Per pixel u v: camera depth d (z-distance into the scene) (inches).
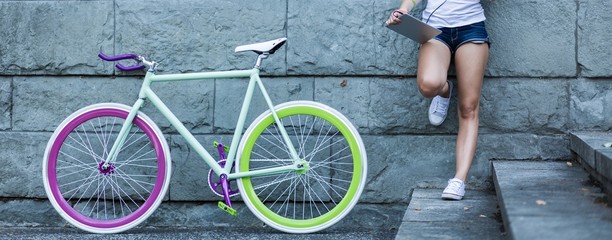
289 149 193.2
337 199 209.2
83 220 196.2
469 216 167.9
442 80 186.4
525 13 203.3
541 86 204.1
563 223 117.1
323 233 200.1
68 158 213.2
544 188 156.7
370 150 208.5
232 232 201.5
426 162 207.6
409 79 206.8
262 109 208.7
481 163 206.2
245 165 193.8
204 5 209.2
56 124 213.6
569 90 203.6
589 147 167.9
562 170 186.4
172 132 211.3
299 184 210.1
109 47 211.2
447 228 155.3
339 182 208.5
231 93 209.6
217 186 196.2
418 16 205.3
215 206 212.7
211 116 210.1
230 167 193.6
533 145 204.5
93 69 211.5
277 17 207.6
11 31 213.6
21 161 214.7
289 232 195.5
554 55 203.0
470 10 190.2
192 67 209.8
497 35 204.2
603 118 202.5
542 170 186.9
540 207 132.5
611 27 201.5
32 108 214.1
